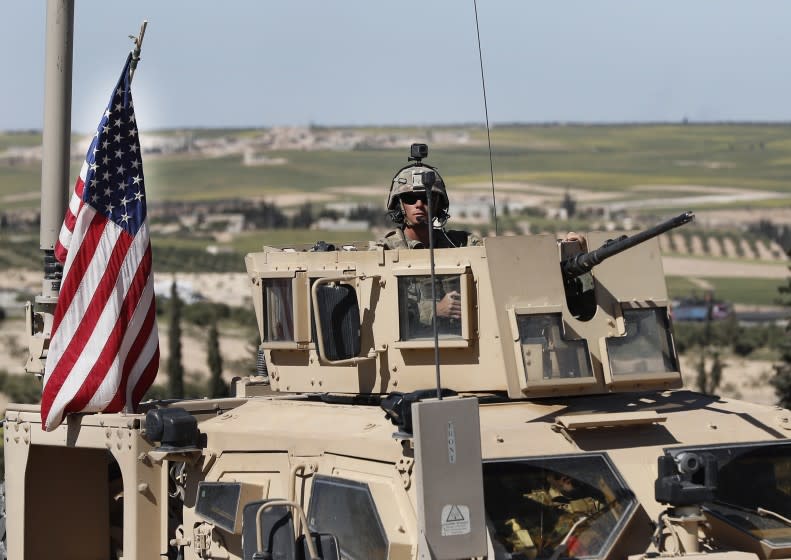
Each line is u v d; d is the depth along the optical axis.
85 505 17.47
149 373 17.30
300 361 16.28
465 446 12.14
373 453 13.75
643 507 13.63
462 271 15.00
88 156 17.45
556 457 13.60
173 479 16.38
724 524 13.62
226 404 16.69
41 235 18.52
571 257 15.37
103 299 17.03
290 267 16.28
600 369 15.22
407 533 13.09
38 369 17.91
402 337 15.27
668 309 15.63
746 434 14.45
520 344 14.81
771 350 115.19
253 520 13.90
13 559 17.17
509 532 13.12
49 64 18.58
